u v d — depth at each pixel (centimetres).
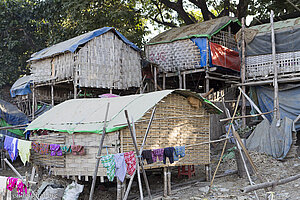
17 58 2834
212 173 1168
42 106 2159
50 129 950
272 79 1432
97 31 1540
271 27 1400
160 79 1917
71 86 1845
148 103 848
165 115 894
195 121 983
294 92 1409
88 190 1012
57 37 2175
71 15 1952
